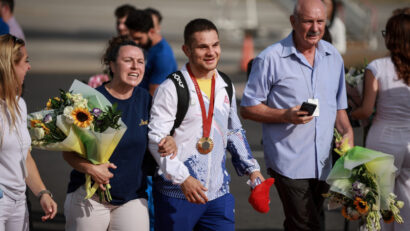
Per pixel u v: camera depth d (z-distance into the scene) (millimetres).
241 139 9383
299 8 9969
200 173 8859
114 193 8820
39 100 27500
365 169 9797
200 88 8914
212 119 8906
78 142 8547
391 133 10781
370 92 10836
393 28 10594
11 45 8078
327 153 10406
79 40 53219
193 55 8742
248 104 10430
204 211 9062
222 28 61844
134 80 8945
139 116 8977
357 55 34156
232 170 18250
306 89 10250
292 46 10234
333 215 14672
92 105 8836
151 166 9102
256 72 10391
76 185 8906
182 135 8844
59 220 13961
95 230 8867
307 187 10406
